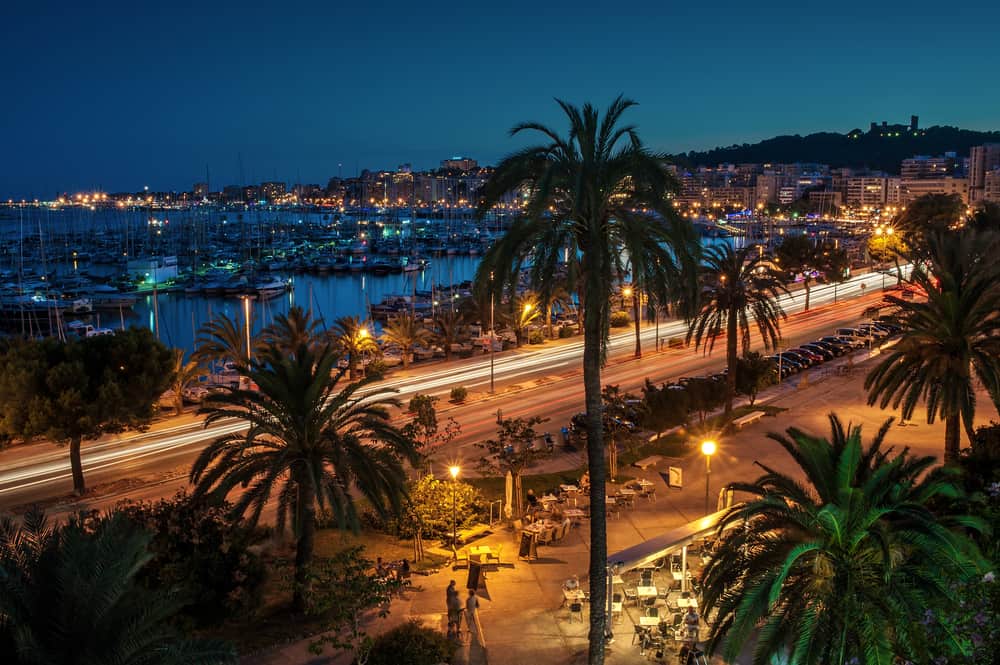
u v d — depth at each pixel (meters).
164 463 45.84
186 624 24.02
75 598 15.76
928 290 35.41
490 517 35.56
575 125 22.22
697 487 39.84
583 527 34.91
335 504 27.70
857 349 76.62
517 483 36.59
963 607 15.48
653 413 46.75
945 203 134.88
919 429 49.31
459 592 28.78
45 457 47.22
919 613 16.86
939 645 15.74
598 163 22.09
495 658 24.23
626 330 90.38
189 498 27.31
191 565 25.05
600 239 22.56
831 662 17.58
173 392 58.50
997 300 33.66
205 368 65.44
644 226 22.64
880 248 131.25
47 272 162.38
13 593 15.54
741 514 19.84
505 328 91.19
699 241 23.00
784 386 63.00
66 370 38.28
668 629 24.94
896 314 37.88
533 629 26.02
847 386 61.97
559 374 68.81
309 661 24.02
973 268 35.50
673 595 27.33
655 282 23.12
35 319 113.12
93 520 24.45
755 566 18.97
